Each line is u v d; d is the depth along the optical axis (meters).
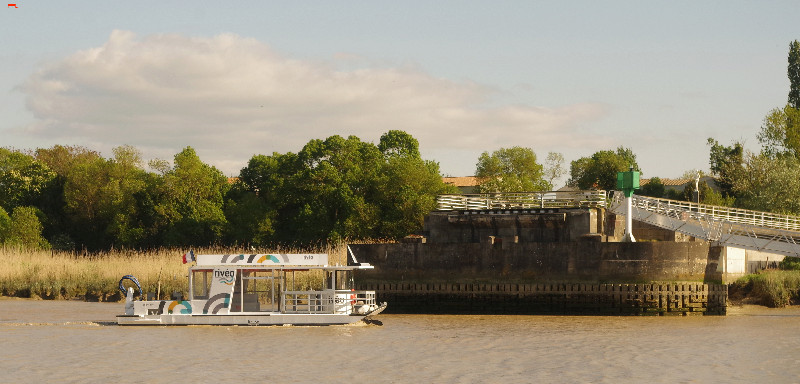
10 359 39.12
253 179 130.75
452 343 45.53
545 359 40.12
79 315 57.81
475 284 66.62
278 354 40.72
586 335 49.84
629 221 67.00
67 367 37.16
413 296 67.75
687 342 46.53
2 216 112.94
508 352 42.38
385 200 106.12
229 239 112.25
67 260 77.19
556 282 65.12
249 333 47.53
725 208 72.88
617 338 48.38
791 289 66.31
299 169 112.50
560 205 72.44
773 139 116.44
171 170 120.44
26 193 128.00
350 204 103.31
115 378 34.78
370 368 37.25
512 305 65.94
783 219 77.00
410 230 98.88
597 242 64.50
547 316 63.56
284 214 115.38
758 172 110.50
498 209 70.19
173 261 75.62
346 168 111.38
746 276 68.19
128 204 118.81
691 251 63.53
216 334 47.09
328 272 51.31
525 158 137.50
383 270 68.56
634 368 37.72
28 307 64.12
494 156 139.38
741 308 65.00
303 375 35.56
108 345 43.22
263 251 89.75
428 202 98.62
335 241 98.12
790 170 98.75
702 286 63.31
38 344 43.59
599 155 143.88
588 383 34.16
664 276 63.47
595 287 64.25
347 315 50.34
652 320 59.69
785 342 46.56
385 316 63.94
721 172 117.75
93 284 71.56
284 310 50.59
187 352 41.12
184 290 69.56
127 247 115.31
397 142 123.88
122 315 50.38
